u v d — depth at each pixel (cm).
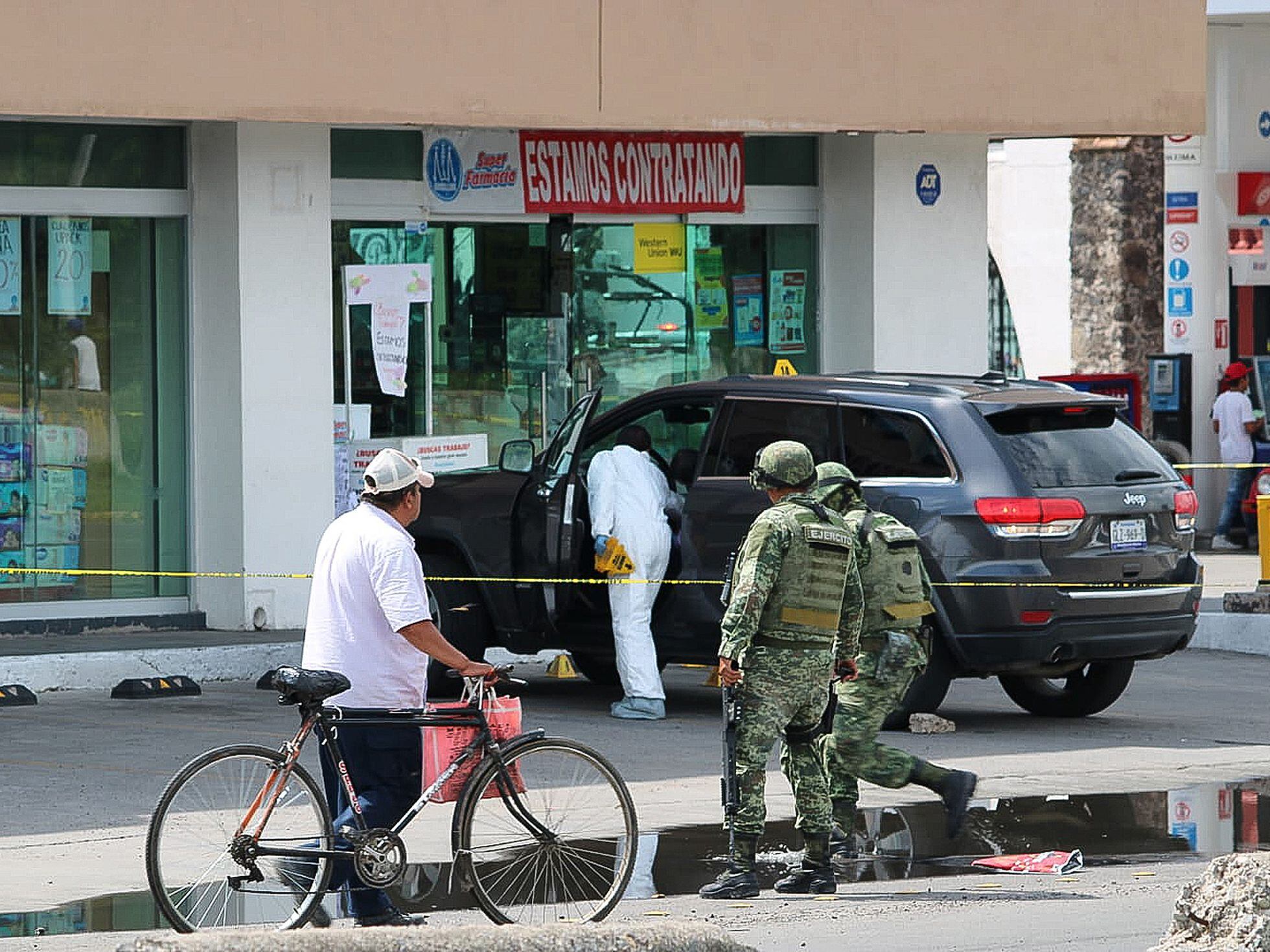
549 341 6219
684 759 4288
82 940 2759
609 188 6225
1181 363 8912
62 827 3562
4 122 5447
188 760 4172
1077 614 4488
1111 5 6400
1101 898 3089
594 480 4791
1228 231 9050
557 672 5634
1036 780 4106
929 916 2956
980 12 6231
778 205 6544
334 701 2828
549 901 2870
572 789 2891
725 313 6494
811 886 3141
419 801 2817
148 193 5631
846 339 6606
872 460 4609
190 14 5162
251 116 5247
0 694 4888
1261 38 9081
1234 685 5534
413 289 5975
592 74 5672
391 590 2806
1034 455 4531
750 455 4766
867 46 6075
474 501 5059
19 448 5522
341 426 5884
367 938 1839
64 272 5559
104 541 5634
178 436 5709
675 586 4822
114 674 5150
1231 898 2503
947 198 6594
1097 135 6419
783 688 3127
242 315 5575
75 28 5038
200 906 2723
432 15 5447
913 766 3381
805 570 3144
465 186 6022
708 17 5828
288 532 5647
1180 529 4697
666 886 3188
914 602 3416
